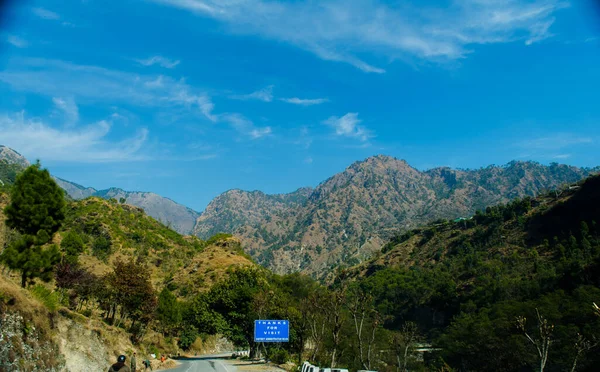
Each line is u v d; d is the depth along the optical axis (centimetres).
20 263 2312
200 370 3447
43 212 2427
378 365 5997
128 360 2789
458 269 14200
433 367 6644
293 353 5647
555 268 10138
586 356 4538
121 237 11275
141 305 4584
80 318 2580
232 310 6000
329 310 4088
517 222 15238
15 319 1714
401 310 12988
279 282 10194
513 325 5994
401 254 19850
